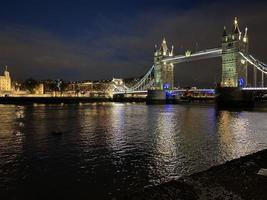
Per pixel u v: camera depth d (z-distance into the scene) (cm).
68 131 4659
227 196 1102
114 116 7762
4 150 3105
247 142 3628
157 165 2481
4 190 1878
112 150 3103
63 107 12875
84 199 1738
